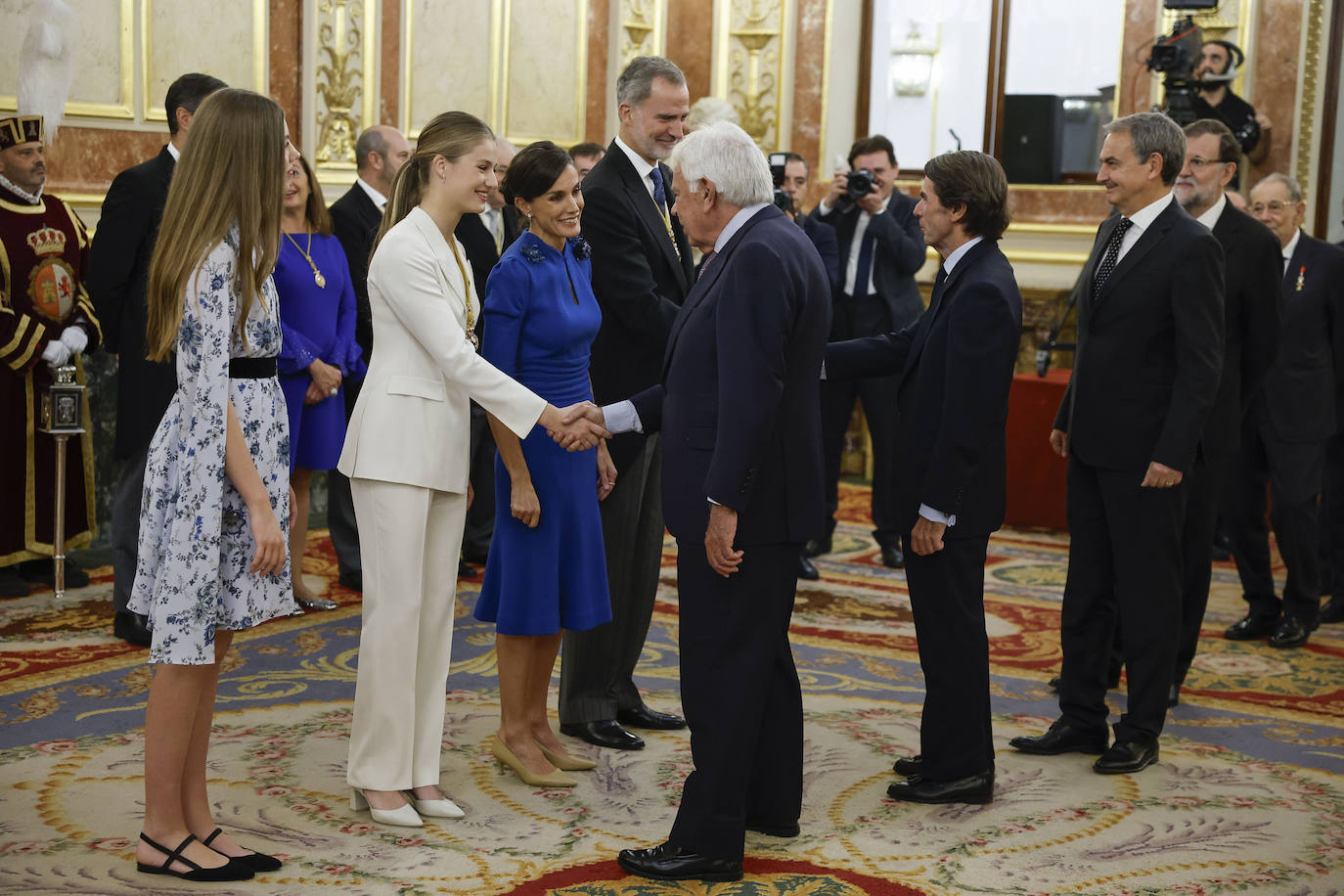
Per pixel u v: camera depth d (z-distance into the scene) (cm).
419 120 742
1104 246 393
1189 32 684
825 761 386
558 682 455
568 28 812
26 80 527
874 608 565
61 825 324
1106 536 392
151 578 292
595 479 364
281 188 291
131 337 470
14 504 539
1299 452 521
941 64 857
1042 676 480
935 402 343
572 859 315
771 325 289
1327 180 785
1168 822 347
